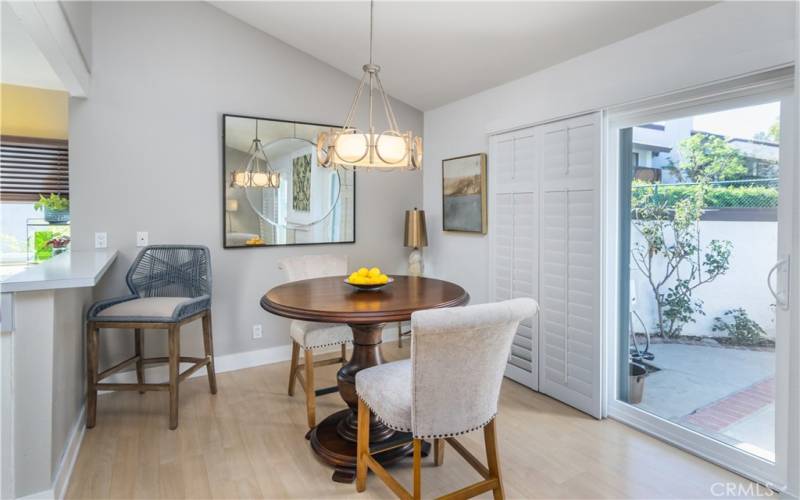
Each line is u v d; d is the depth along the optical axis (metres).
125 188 2.98
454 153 3.82
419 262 4.06
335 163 2.20
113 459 2.15
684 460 2.15
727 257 2.10
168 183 3.12
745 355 2.05
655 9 2.11
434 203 4.12
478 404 1.61
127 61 2.96
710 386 2.19
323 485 1.96
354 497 1.87
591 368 2.63
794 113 1.75
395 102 4.09
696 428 2.24
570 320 2.76
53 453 1.84
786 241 1.86
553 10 2.33
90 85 2.84
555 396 2.89
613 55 2.46
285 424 2.53
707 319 2.20
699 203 2.20
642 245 2.49
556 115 2.77
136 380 3.09
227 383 3.15
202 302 2.81
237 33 3.34
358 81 3.88
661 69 2.21
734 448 2.06
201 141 3.23
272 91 3.50
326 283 2.59
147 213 3.06
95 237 2.90
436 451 2.10
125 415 2.63
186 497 1.86
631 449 2.26
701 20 2.03
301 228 3.67
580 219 2.66
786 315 1.86
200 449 2.25
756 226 1.98
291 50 3.57
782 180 1.86
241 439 2.36
